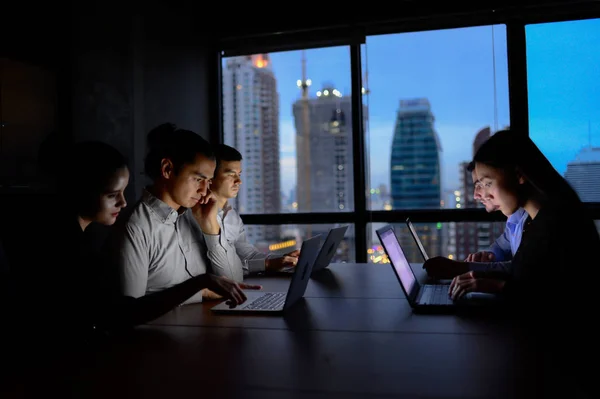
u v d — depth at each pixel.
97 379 1.11
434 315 1.69
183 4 4.32
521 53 4.06
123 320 1.54
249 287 2.11
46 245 1.53
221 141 4.70
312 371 1.15
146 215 1.93
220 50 4.65
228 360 1.24
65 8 3.27
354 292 2.13
